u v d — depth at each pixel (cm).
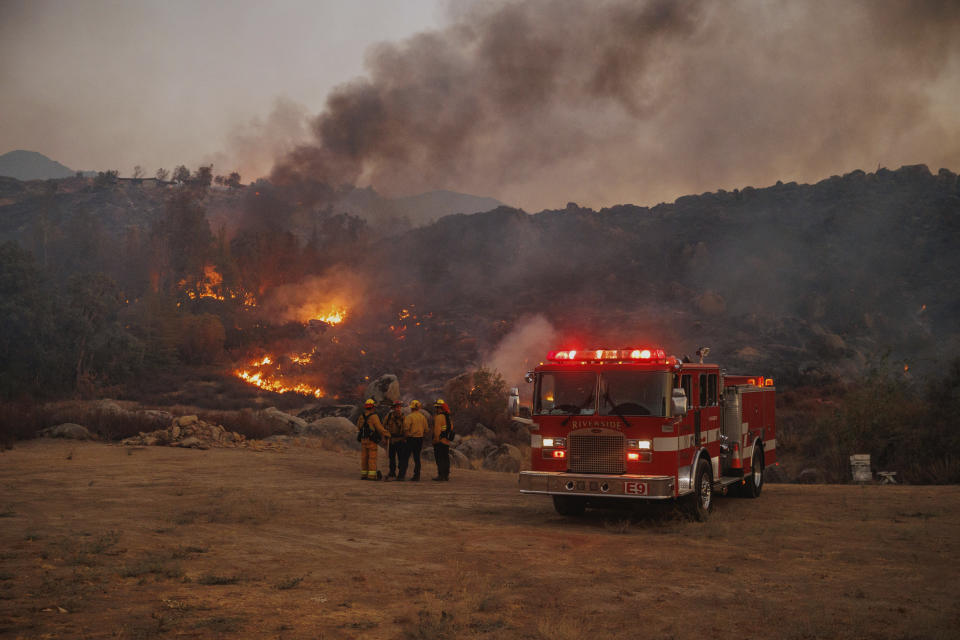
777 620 591
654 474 1058
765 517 1165
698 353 1248
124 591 660
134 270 17150
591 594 677
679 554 866
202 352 9850
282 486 1506
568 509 1170
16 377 6769
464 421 3556
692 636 552
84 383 7175
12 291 7338
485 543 934
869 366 2850
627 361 1102
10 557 786
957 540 946
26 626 549
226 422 2691
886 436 2359
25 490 1341
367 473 1712
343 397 8225
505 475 2028
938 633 546
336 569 772
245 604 625
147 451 2081
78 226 19538
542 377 1133
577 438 1096
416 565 797
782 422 3359
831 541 946
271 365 9650
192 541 909
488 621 586
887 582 723
